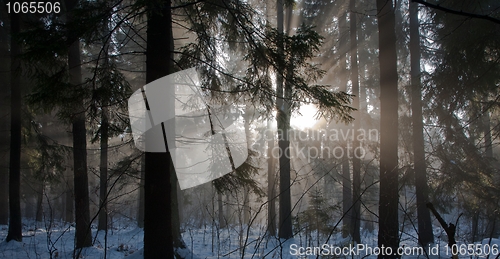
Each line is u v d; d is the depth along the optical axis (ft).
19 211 36.52
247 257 27.91
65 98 19.19
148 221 18.79
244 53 23.76
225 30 23.63
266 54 20.54
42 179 46.11
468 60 29.76
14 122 37.86
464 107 35.27
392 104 26.78
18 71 19.08
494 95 35.04
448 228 10.47
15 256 29.63
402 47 49.62
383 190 23.31
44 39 17.31
